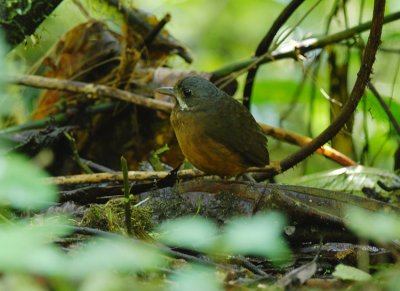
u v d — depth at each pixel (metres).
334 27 13.73
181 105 8.62
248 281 5.34
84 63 11.55
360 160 11.51
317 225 6.61
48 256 3.53
